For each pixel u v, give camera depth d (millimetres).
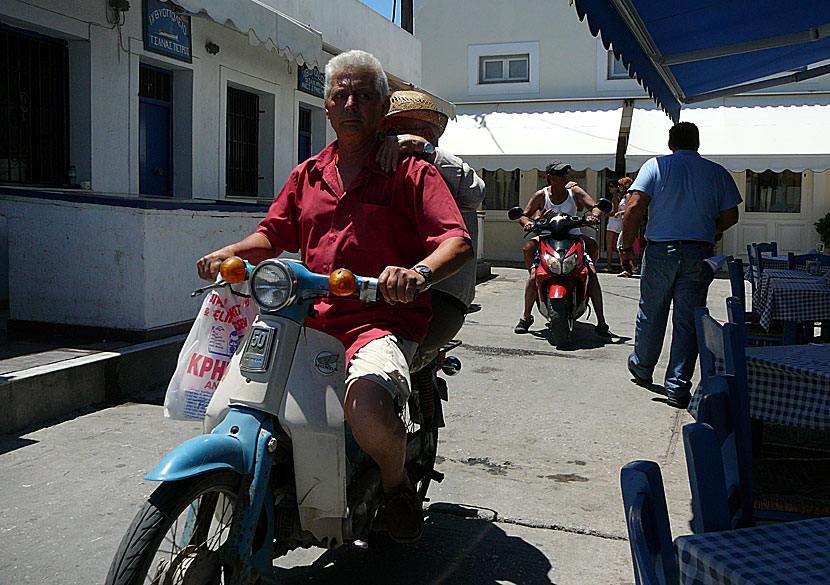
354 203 2855
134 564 1978
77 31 8008
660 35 6043
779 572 1510
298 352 2434
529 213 8953
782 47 6641
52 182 8203
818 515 2916
